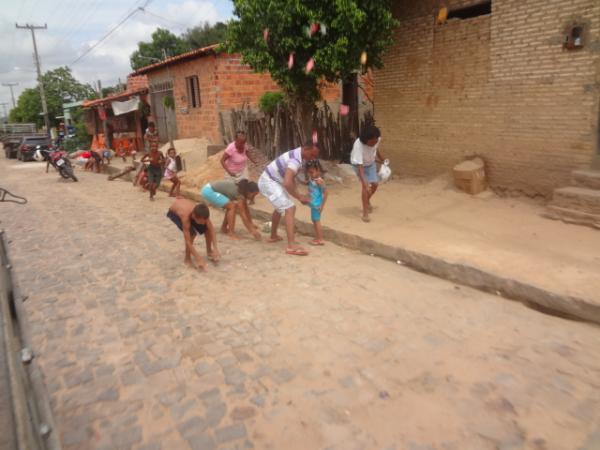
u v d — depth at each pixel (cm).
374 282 520
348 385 334
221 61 1463
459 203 763
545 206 707
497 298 465
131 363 378
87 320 463
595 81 638
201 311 469
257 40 831
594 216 594
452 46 826
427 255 538
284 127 1147
